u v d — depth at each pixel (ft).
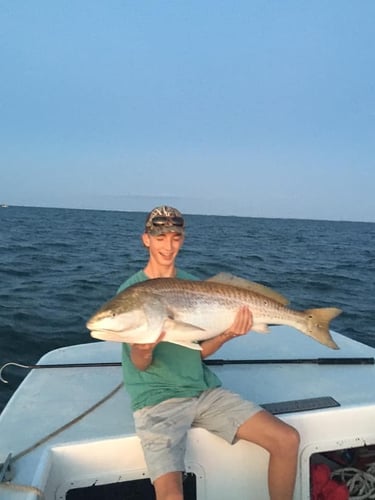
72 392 11.86
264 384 12.25
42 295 37.70
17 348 25.40
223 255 74.54
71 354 14.75
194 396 9.91
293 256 82.02
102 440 9.17
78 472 9.03
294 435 9.10
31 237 99.14
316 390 11.83
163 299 9.38
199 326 9.84
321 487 10.31
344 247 118.32
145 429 9.18
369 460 11.55
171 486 8.38
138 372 10.08
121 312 8.76
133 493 11.51
